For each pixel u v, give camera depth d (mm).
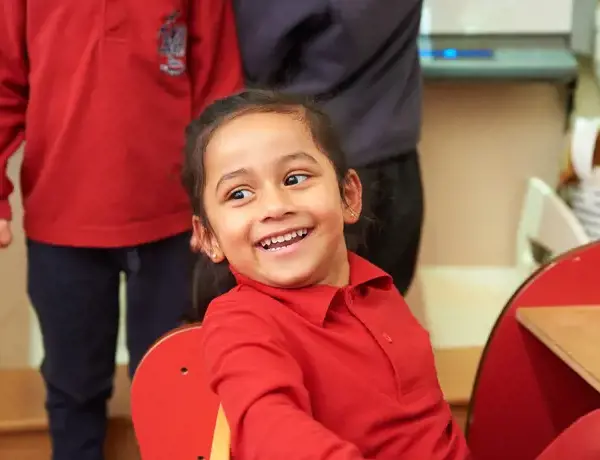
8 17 1093
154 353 836
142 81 1110
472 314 1696
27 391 1450
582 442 683
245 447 576
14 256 1529
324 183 757
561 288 997
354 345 748
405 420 746
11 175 1471
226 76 1200
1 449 1353
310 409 673
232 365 633
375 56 1156
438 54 1474
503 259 1764
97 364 1239
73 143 1101
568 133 1622
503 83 1544
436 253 1746
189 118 1163
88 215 1117
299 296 750
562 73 1463
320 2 1078
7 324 1567
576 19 1548
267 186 730
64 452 1253
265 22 1133
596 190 1478
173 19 1118
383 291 860
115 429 1400
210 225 789
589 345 863
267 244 740
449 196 1713
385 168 1195
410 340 808
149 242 1159
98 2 1073
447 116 1665
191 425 851
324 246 749
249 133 746
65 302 1177
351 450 535
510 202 1729
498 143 1688
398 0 1108
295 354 713
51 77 1093
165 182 1150
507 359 1006
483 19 1497
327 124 826
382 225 1213
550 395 1025
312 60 1138
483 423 1019
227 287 1029
